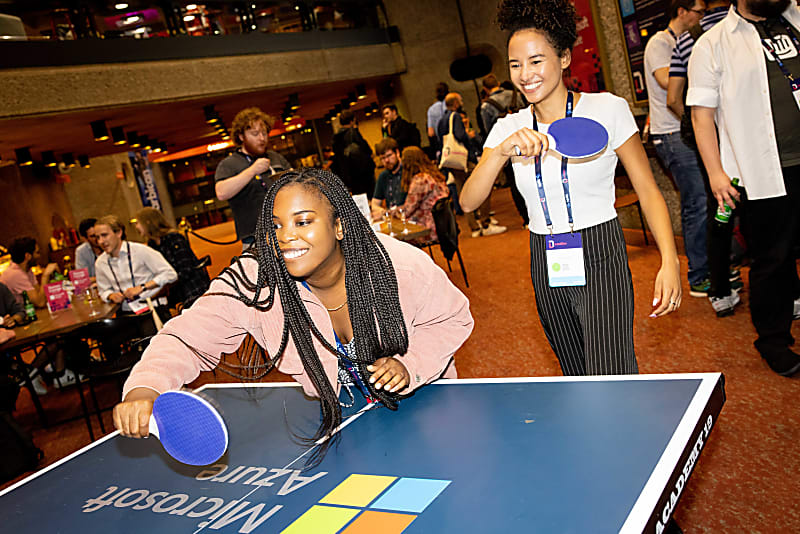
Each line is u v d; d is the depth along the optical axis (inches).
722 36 115.0
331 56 556.4
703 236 167.3
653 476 43.4
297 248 61.8
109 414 201.2
